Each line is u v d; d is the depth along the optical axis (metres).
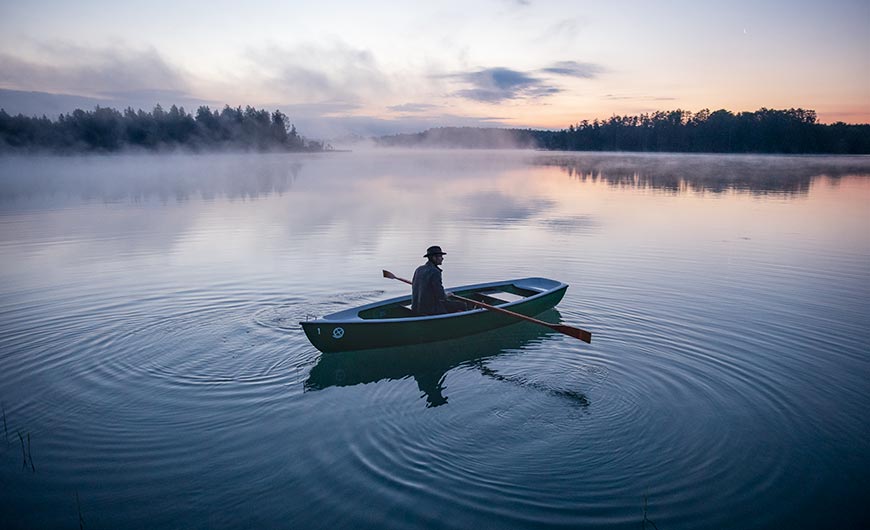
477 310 7.18
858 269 10.12
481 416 5.02
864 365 5.93
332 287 9.01
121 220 16.55
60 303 8.14
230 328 7.15
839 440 4.54
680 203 20.81
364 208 19.34
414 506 3.75
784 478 4.06
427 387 5.68
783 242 12.76
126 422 4.91
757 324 7.20
